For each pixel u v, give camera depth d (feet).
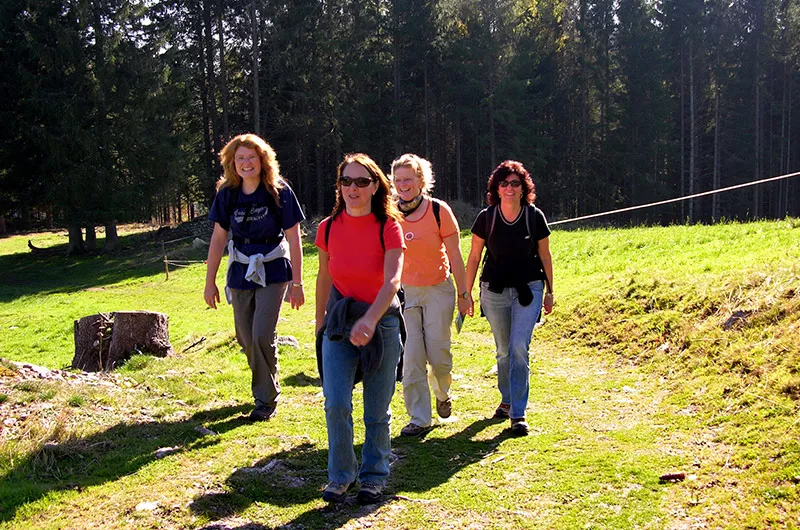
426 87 143.33
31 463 13.41
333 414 11.55
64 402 17.04
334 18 147.33
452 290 16.44
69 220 111.96
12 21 108.88
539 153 142.00
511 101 137.69
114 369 25.34
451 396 19.99
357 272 11.59
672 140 163.94
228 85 149.79
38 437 14.49
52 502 11.84
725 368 17.37
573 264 41.68
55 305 69.56
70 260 116.47
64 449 14.03
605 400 18.10
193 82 138.41
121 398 18.33
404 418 17.78
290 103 137.39
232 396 19.97
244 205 16.92
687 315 21.81
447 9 146.10
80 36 109.19
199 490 12.32
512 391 15.87
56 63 106.83
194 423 16.62
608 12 159.02
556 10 164.96
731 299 20.79
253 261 16.58
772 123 180.14
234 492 12.26
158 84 114.52
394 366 11.78
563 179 163.63
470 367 23.88
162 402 18.43
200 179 134.31
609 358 22.38
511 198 16.11
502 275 16.43
